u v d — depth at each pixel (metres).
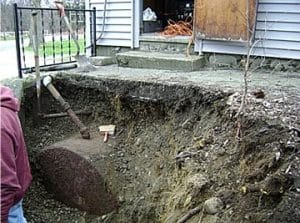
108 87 4.52
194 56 5.34
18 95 4.47
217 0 4.96
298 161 2.37
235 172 2.80
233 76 4.61
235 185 2.65
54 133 4.67
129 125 4.48
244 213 2.26
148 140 4.21
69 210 4.16
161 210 3.45
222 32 5.02
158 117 4.26
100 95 4.66
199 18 5.18
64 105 4.52
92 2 6.17
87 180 4.01
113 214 3.89
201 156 3.29
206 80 4.29
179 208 2.97
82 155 4.03
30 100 4.71
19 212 2.00
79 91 4.80
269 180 2.29
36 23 4.66
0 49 7.00
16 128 1.82
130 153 4.25
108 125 4.59
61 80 4.82
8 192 1.73
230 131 3.24
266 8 4.90
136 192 3.86
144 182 3.90
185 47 5.54
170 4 7.31
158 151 4.05
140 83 4.29
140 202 3.73
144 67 5.36
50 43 9.09
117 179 4.02
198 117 3.81
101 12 6.11
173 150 3.84
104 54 6.28
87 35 6.27
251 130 2.96
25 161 1.94
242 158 2.86
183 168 3.37
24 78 4.71
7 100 1.82
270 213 2.08
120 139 4.43
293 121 2.93
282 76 4.71
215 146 3.26
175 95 4.04
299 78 4.58
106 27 6.14
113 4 5.99
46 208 4.19
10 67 5.79
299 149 2.50
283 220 1.95
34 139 4.59
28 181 1.97
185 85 4.02
